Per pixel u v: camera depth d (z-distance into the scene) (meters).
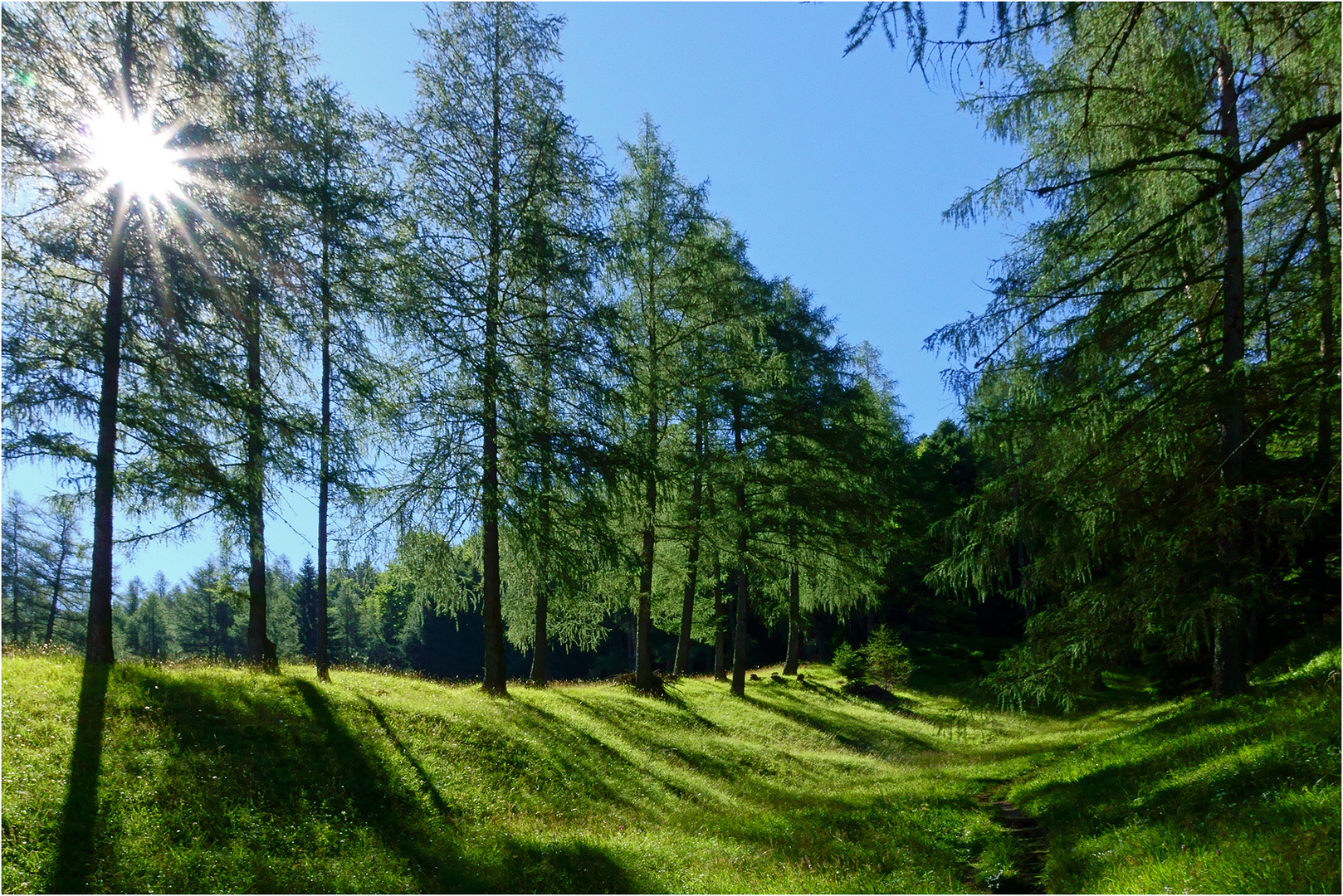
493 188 14.89
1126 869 6.20
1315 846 5.04
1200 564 10.26
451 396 14.05
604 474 14.95
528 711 14.22
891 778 15.42
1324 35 6.66
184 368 10.82
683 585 25.59
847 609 33.59
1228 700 10.70
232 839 7.29
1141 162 7.88
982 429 10.86
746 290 20.80
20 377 9.55
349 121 13.89
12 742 7.71
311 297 12.16
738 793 13.33
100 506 10.29
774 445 23.28
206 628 53.09
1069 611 10.97
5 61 9.38
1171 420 9.91
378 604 50.19
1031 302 10.16
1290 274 10.07
